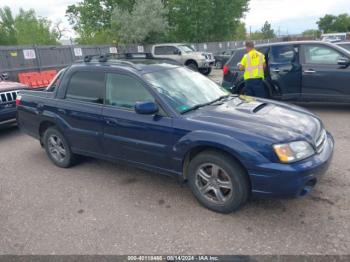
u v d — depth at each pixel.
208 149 3.56
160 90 3.97
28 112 5.37
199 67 18.80
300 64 7.60
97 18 31.16
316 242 3.03
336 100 7.44
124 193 4.21
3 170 5.25
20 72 16.16
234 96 4.62
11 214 3.85
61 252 3.10
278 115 3.74
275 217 3.46
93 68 4.58
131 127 4.02
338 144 5.54
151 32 27.50
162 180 4.52
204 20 35.12
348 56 7.17
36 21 37.41
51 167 5.25
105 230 3.41
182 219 3.54
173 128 3.68
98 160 5.39
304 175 3.13
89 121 4.48
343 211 3.49
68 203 4.03
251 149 3.21
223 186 3.50
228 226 3.36
